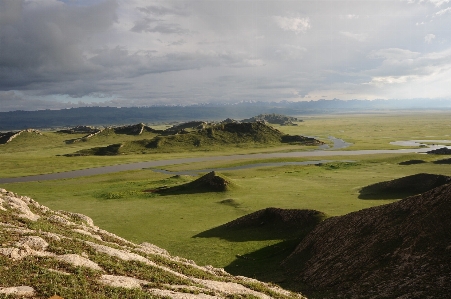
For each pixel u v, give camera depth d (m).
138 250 31.50
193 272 28.31
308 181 101.00
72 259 22.69
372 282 31.45
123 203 81.88
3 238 23.56
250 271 42.12
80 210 74.94
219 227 60.84
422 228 34.72
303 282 36.84
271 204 73.06
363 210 45.59
